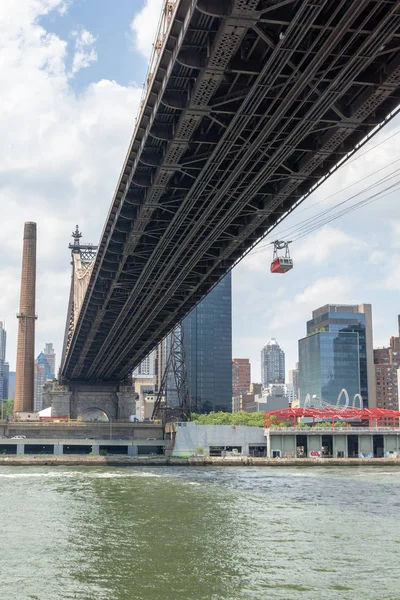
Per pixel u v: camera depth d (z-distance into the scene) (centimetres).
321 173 8338
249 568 4903
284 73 6203
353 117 6719
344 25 5250
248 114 6656
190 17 5444
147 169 8450
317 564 5019
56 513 7612
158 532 6359
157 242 10688
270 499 9081
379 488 10800
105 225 10706
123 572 4797
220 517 7325
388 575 4697
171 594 4259
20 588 4397
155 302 15112
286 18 5281
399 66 5900
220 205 9262
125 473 14462
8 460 17738
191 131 6956
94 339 19525
